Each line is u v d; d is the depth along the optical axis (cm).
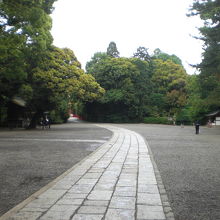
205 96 3375
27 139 1555
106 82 4759
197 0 2292
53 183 558
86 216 373
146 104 5141
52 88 2338
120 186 535
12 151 1052
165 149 1147
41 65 2336
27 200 445
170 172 679
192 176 635
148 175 636
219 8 2077
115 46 5781
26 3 1172
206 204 436
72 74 2548
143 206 416
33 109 2700
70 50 2736
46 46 2219
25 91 2206
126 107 5062
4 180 594
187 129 2939
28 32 1898
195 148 1187
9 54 1608
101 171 681
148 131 2450
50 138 1630
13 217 371
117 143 1365
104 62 5019
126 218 367
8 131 2323
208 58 2466
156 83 5334
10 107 3078
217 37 2277
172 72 5322
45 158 888
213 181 587
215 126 3816
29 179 604
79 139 1573
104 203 429
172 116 4791
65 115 4856
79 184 550
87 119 6109
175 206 425
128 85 4719
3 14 1318
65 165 769
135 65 4938
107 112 5247
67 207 410
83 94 2630
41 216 374
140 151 1069
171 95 4784
